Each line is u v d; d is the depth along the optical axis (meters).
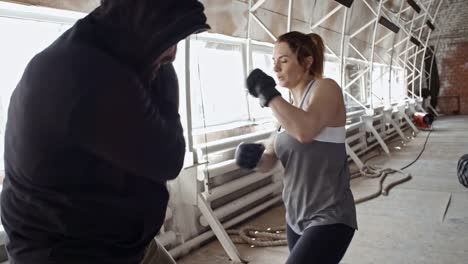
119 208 0.93
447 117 13.53
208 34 3.43
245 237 3.30
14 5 2.00
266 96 1.50
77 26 0.87
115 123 0.79
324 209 1.52
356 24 7.05
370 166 6.18
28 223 0.90
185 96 2.97
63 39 0.86
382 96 10.13
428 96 13.97
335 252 1.47
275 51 1.66
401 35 10.62
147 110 0.84
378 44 8.91
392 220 3.73
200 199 3.04
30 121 0.80
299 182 1.59
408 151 7.51
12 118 0.84
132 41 0.85
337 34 6.43
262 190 3.98
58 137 0.79
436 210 3.94
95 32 0.85
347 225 1.51
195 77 3.63
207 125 3.86
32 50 2.34
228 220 3.54
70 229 0.88
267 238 3.32
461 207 3.99
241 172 3.76
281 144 1.64
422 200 4.32
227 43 3.92
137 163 0.85
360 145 7.10
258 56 4.75
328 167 1.53
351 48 7.16
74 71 0.78
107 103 0.78
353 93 8.04
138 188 0.96
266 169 1.79
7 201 0.92
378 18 6.83
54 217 0.87
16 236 0.92
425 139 8.88
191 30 0.88
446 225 3.51
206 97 3.84
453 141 8.27
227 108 4.17
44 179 0.83
